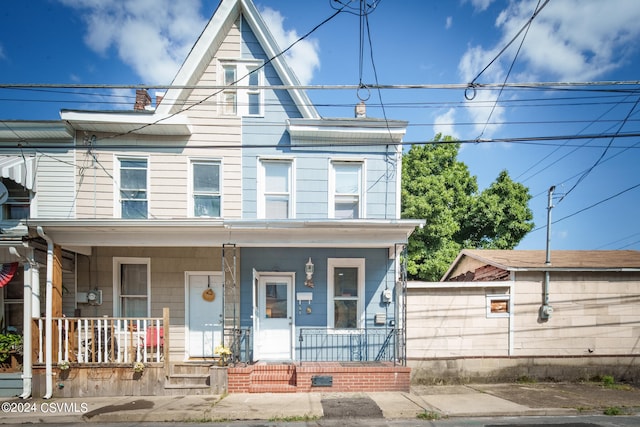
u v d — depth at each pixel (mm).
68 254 9234
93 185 9648
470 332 9367
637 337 9539
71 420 6609
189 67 9758
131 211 9727
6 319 9320
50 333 7922
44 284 8984
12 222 9438
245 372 7992
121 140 9758
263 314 9609
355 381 8125
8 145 9531
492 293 9484
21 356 8344
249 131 9969
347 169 10086
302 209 9844
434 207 17688
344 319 9727
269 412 6777
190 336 9609
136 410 6883
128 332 9141
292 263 9664
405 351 8609
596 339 9508
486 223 20312
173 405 7164
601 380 9383
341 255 9711
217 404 7203
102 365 7879
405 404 7234
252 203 9828
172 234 8516
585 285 9625
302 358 9422
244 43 10125
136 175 9828
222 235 8523
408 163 19250
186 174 9805
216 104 9945
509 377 9312
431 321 9344
